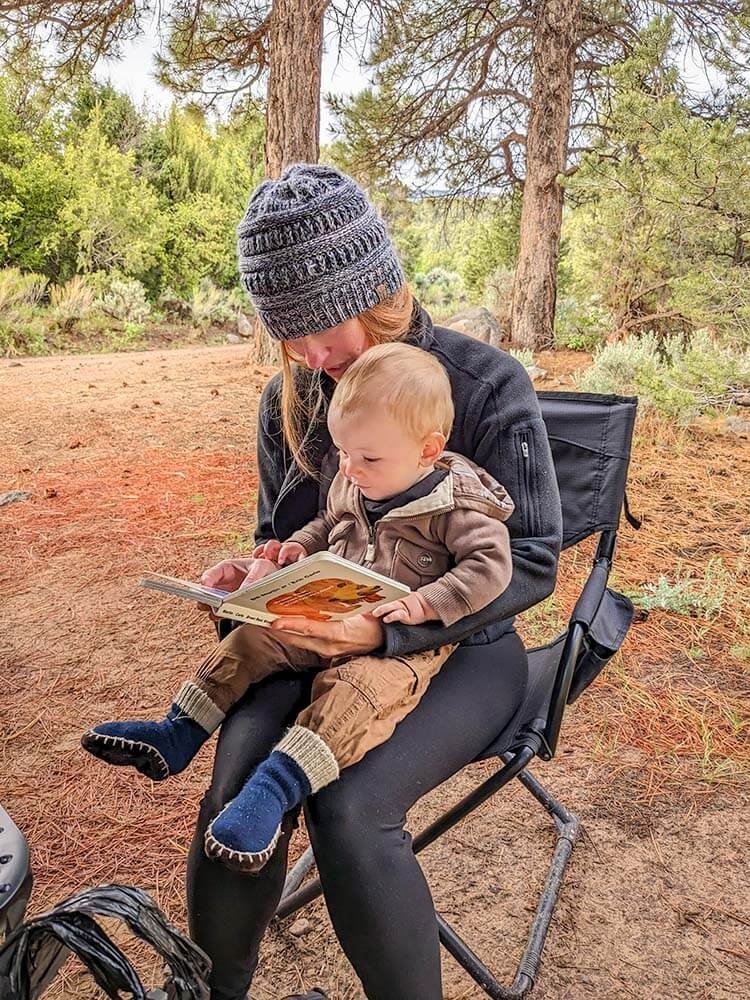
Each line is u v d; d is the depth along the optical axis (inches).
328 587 53.1
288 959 74.8
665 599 137.5
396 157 517.3
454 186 536.4
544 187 442.3
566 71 429.7
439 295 737.0
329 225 59.2
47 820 91.6
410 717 57.7
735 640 128.2
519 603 60.9
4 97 646.5
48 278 683.4
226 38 422.6
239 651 63.1
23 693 116.6
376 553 62.7
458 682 61.4
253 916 56.1
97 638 132.0
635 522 81.3
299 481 72.9
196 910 55.7
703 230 281.1
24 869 41.0
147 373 383.2
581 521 79.3
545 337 456.8
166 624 136.4
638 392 246.2
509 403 64.2
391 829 53.4
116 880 82.9
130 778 99.3
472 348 66.7
